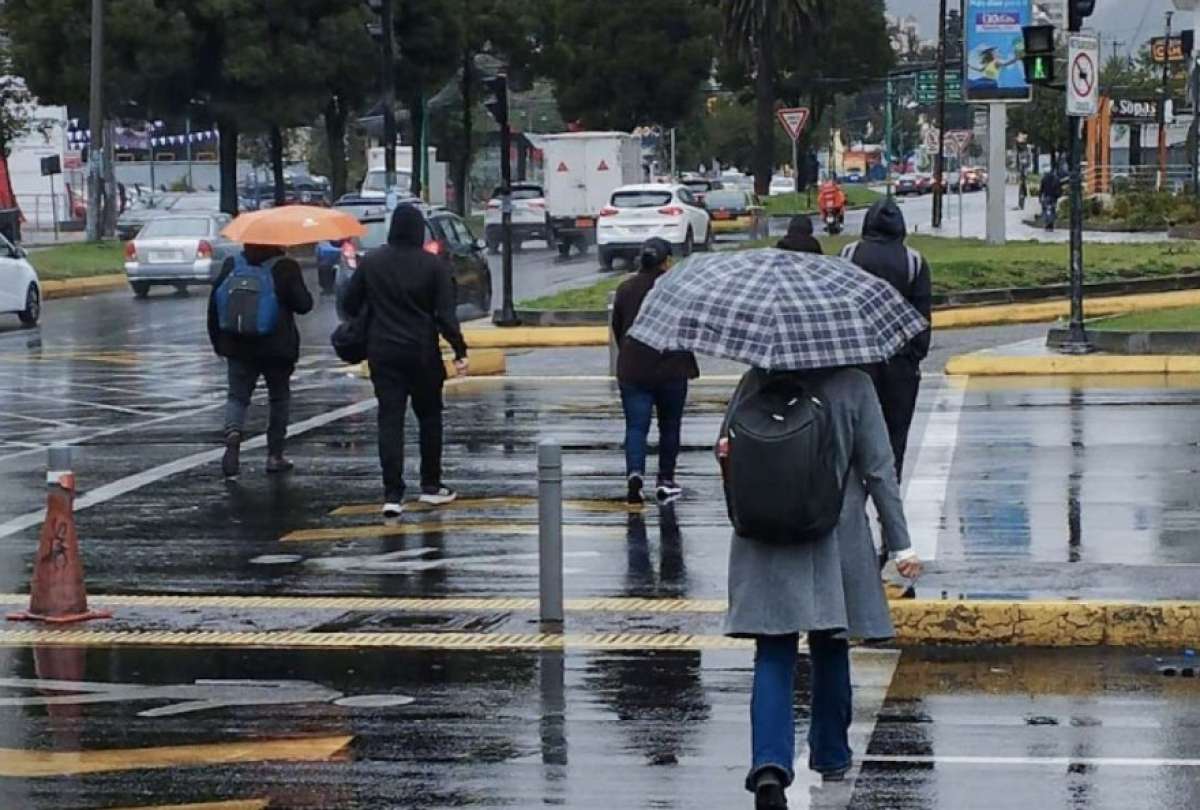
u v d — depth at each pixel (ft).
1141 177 297.33
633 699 41.73
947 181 439.22
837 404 33.14
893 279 55.31
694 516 64.34
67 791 35.04
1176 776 35.60
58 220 364.79
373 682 43.60
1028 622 46.75
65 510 51.08
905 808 33.78
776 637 32.89
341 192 308.19
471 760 36.99
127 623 50.31
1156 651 46.29
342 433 88.53
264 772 36.22
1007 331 128.88
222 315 73.97
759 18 355.56
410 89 292.40
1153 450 76.84
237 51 266.57
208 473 76.33
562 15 375.66
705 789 34.91
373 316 65.10
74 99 270.46
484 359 112.88
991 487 68.28
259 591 54.08
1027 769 36.17
